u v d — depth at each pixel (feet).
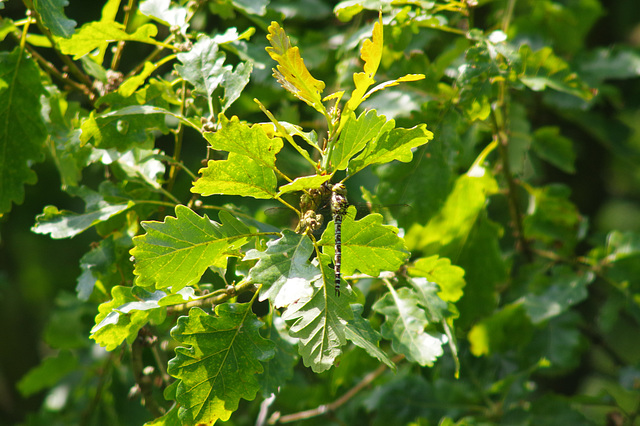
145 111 4.45
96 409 5.73
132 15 5.35
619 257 5.49
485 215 5.24
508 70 4.86
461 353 5.63
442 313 4.61
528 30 5.91
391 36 5.05
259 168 4.23
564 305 5.39
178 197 5.42
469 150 5.55
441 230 5.25
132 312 4.29
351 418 5.77
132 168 4.76
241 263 4.41
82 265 4.67
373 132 4.27
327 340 4.15
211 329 4.22
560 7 5.83
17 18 6.00
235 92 4.49
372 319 5.19
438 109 4.99
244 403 6.28
